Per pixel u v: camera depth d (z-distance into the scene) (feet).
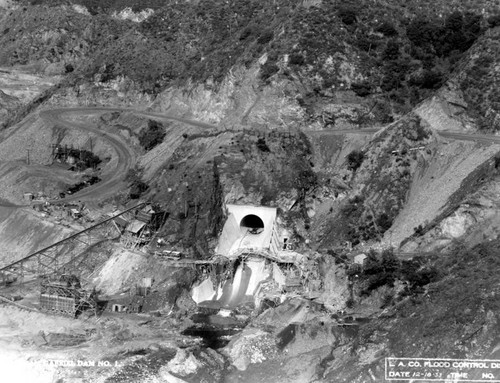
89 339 565.12
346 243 622.95
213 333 565.53
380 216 626.23
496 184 571.69
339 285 571.28
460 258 531.91
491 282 480.23
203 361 518.78
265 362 513.04
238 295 618.03
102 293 629.10
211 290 623.77
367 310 544.21
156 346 544.21
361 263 572.10
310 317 540.52
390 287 548.72
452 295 486.79
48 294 605.31
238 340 533.96
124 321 587.27
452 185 611.47
